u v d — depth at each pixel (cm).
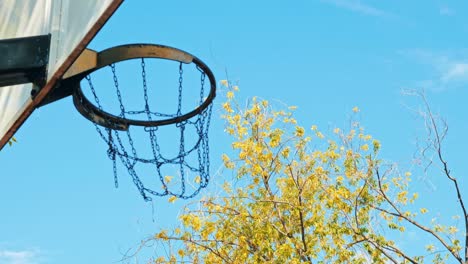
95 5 761
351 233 1786
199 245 1772
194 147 1127
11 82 828
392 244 1830
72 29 794
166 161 1126
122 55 972
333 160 1858
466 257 1827
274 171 1845
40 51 824
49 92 820
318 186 1823
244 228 1805
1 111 915
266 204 1823
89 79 971
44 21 847
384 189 1855
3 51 820
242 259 1755
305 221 1811
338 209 1811
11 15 905
